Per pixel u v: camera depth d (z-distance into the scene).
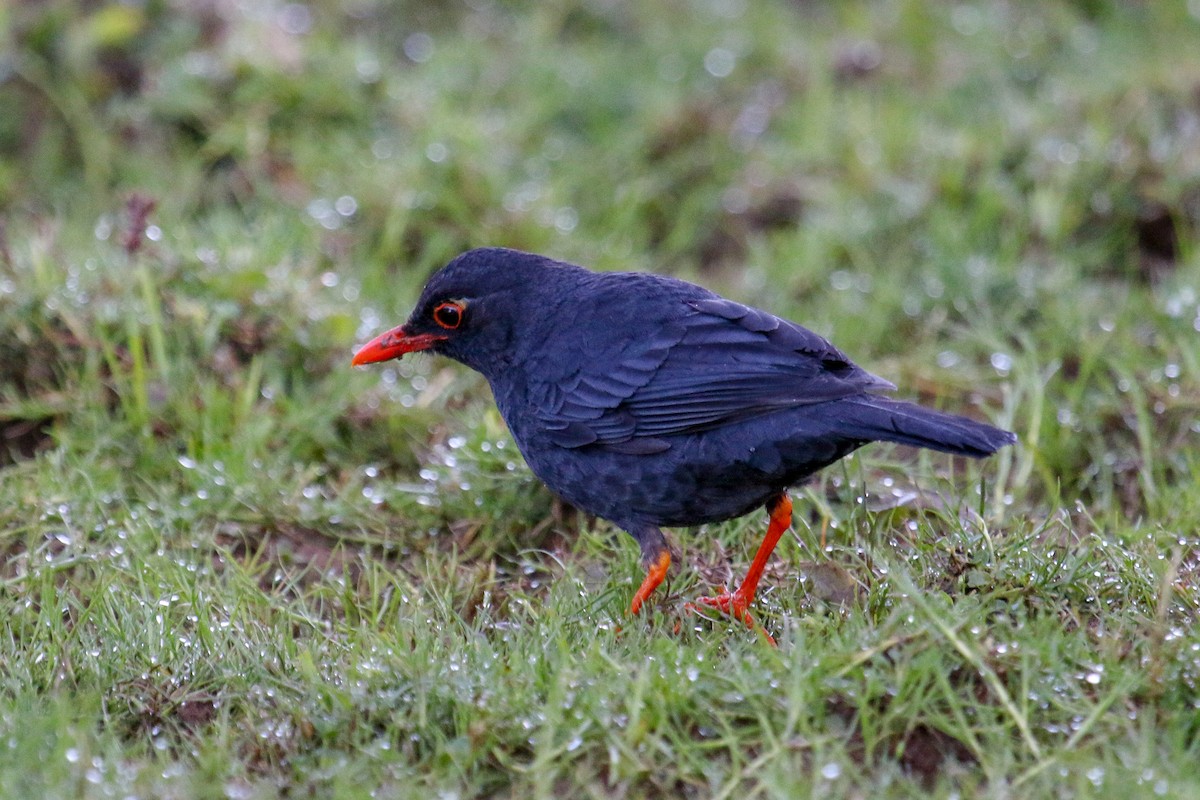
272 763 7.80
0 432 11.57
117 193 14.88
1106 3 18.33
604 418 9.34
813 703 7.74
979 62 17.14
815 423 8.66
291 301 12.33
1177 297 12.73
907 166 15.34
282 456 11.27
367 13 18.06
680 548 10.27
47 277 12.16
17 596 9.66
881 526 10.01
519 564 10.41
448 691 8.00
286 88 15.67
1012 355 12.28
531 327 9.77
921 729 7.75
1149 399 11.57
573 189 15.55
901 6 18.28
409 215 14.51
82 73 15.85
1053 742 7.67
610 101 16.70
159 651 8.68
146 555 9.85
